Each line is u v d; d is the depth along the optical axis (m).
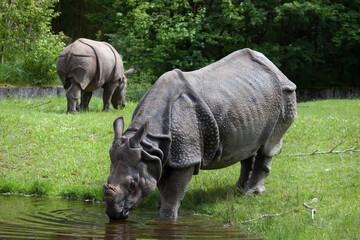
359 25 44.53
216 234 9.43
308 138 19.53
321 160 16.67
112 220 10.38
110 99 24.41
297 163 16.33
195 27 39.28
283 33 48.62
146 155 9.61
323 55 47.19
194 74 11.38
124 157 9.56
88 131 19.14
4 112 20.73
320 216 10.48
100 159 16.61
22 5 29.42
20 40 29.81
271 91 12.33
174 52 39.59
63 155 16.83
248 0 42.72
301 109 28.53
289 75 48.31
